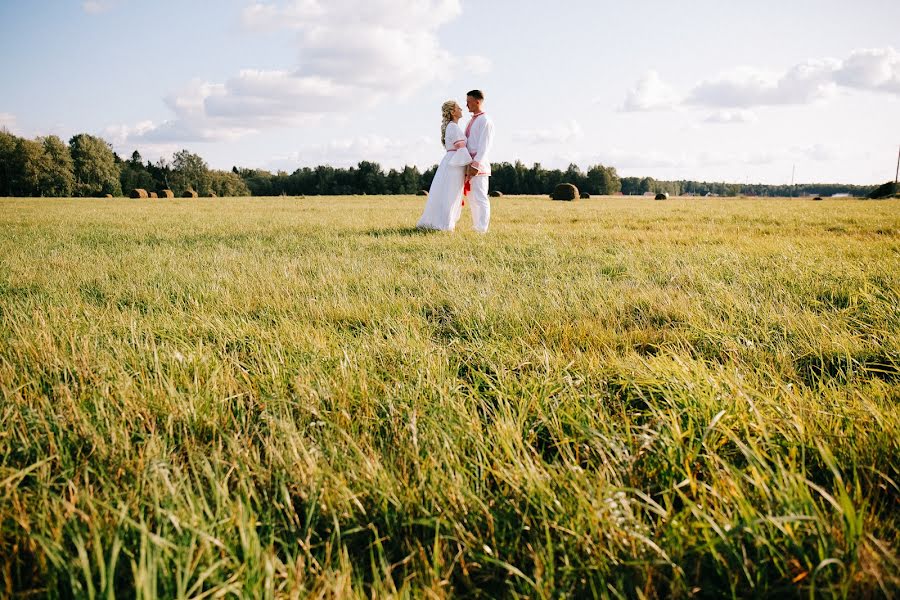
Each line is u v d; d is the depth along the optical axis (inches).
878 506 52.2
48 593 39.9
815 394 75.1
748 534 45.1
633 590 41.6
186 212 732.0
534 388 77.1
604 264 197.9
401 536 49.8
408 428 63.2
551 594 40.9
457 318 123.6
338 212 717.9
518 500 51.2
